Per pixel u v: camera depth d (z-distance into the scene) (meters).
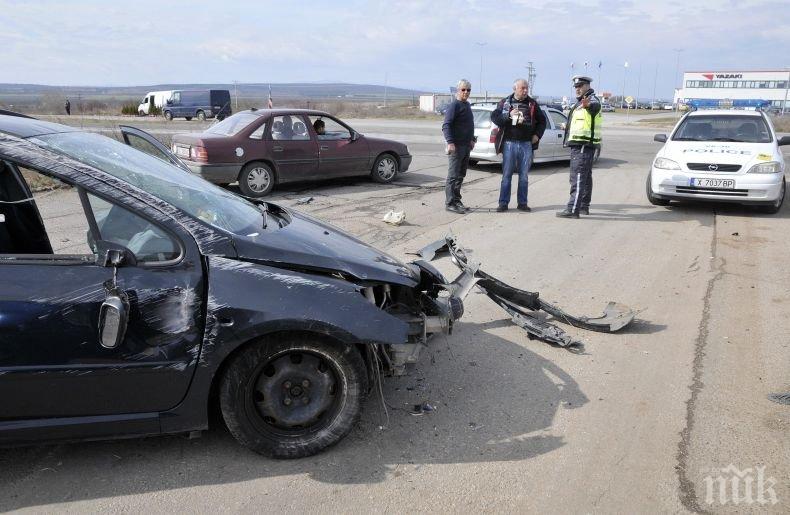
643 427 3.55
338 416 3.22
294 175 11.52
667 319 5.23
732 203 10.79
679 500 2.92
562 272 6.56
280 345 3.04
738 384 4.07
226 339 2.93
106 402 2.95
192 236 2.98
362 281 3.34
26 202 3.01
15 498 2.88
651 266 6.81
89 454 3.23
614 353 4.56
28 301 2.77
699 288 6.05
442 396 3.89
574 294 5.87
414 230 8.49
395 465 3.17
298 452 3.19
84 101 55.28
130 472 3.09
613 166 16.22
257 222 3.48
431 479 3.06
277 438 3.17
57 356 2.82
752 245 7.75
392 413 3.68
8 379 2.79
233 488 2.97
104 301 2.81
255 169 11.04
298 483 3.02
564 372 4.25
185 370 2.96
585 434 3.48
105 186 2.92
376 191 11.81
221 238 3.04
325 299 3.03
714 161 9.52
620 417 3.66
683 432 3.50
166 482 3.01
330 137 11.87
